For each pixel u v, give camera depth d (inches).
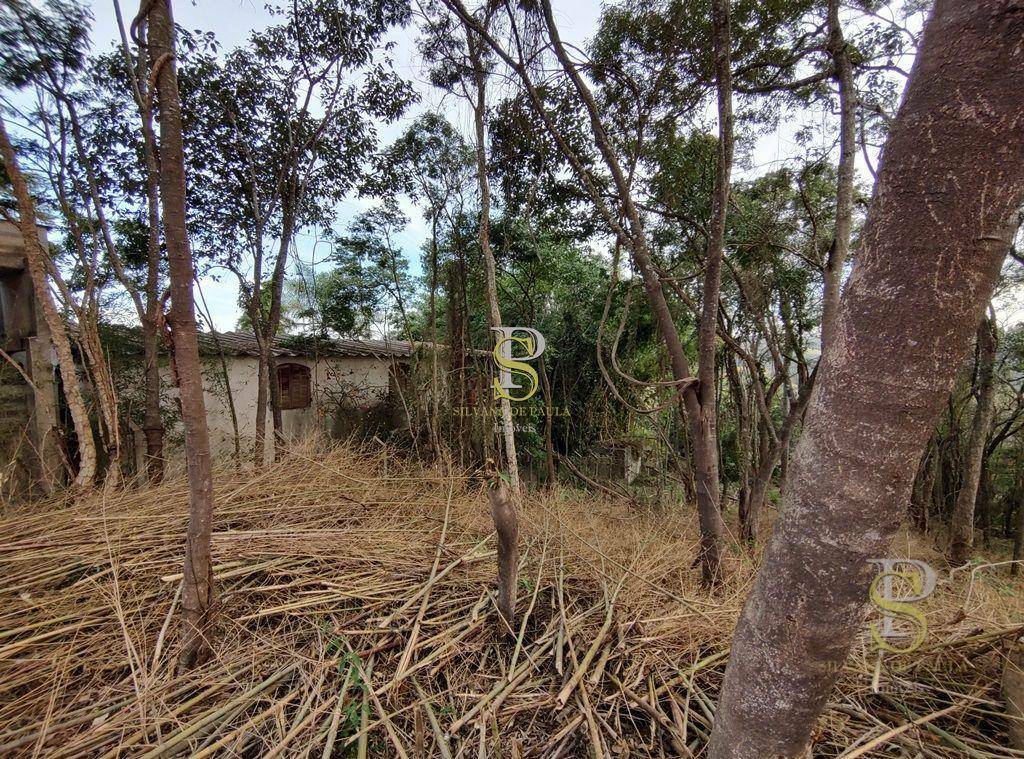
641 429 271.0
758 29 135.8
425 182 227.8
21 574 79.9
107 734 55.8
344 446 172.2
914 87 27.9
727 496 254.2
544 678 68.4
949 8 26.0
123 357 199.5
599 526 144.3
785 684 34.4
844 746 55.9
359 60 190.7
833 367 31.6
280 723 58.1
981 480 288.2
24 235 121.6
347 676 64.7
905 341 27.9
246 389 256.5
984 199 25.4
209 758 54.7
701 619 83.6
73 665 64.8
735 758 38.5
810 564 32.2
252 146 197.0
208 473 67.6
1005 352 255.4
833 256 127.6
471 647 73.7
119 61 157.2
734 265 182.5
